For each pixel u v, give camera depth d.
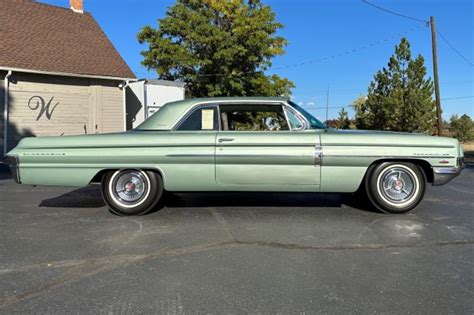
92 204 6.32
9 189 7.80
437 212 5.70
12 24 15.16
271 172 5.29
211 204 6.16
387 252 4.06
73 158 5.34
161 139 5.34
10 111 13.35
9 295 3.13
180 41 22.02
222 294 3.13
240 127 5.76
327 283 3.33
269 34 22.30
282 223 5.09
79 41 16.28
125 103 15.89
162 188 5.48
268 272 3.56
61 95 14.43
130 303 2.99
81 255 4.00
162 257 3.93
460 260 3.85
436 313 2.84
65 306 2.95
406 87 27.97
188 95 22.72
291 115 5.46
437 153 5.31
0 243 4.38
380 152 5.27
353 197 6.60
